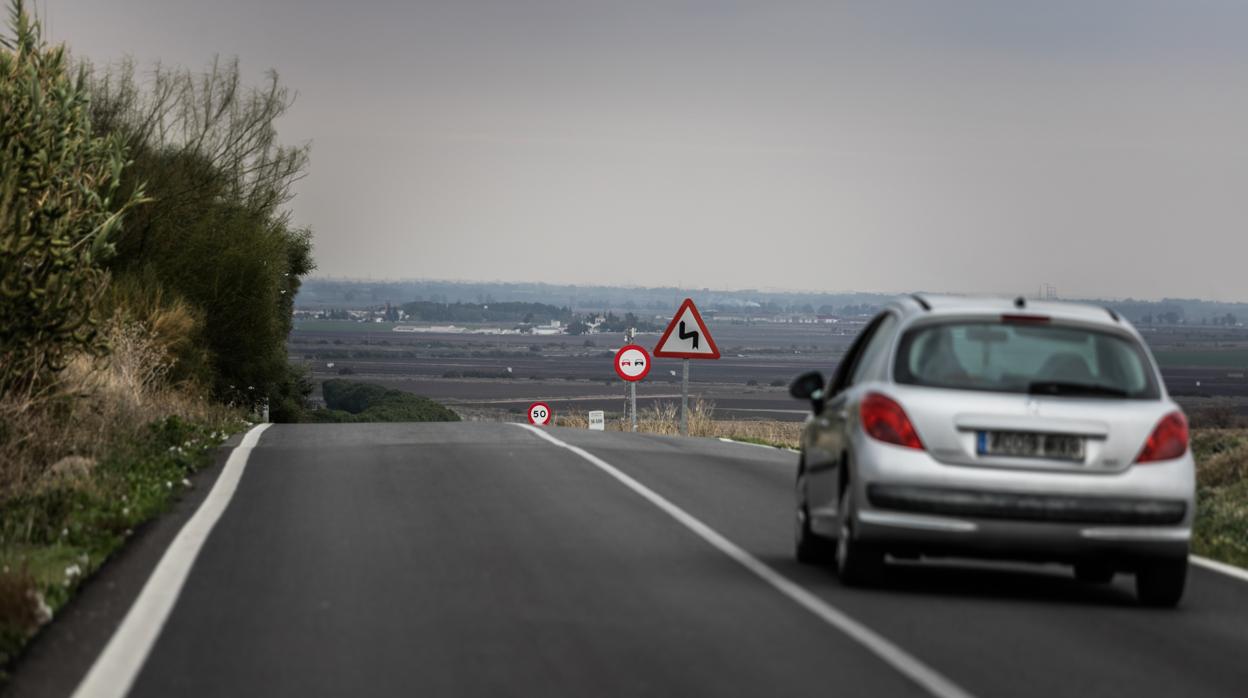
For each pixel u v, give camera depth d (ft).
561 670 60.80
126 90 271.90
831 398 91.66
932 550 78.74
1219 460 169.68
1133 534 77.66
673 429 248.52
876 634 69.21
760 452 184.34
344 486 127.75
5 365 129.90
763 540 100.63
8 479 119.44
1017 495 77.25
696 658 63.31
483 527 103.09
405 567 86.28
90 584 80.43
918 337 81.56
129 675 59.77
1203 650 69.51
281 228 294.66
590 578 83.05
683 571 86.17
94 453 135.33
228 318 277.23
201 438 169.58
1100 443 78.18
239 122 287.89
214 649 64.49
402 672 60.34
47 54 130.41
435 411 621.31
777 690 57.93
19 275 122.21
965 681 60.18
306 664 61.67
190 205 270.87
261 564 87.25
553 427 208.95
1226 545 111.34
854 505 79.82
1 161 121.49
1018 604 79.97
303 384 430.20
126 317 208.44
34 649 64.44
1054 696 58.39
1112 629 73.72
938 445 78.18
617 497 121.29
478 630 68.69
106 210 131.75
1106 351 81.30
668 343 230.48
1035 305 84.74
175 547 93.61
